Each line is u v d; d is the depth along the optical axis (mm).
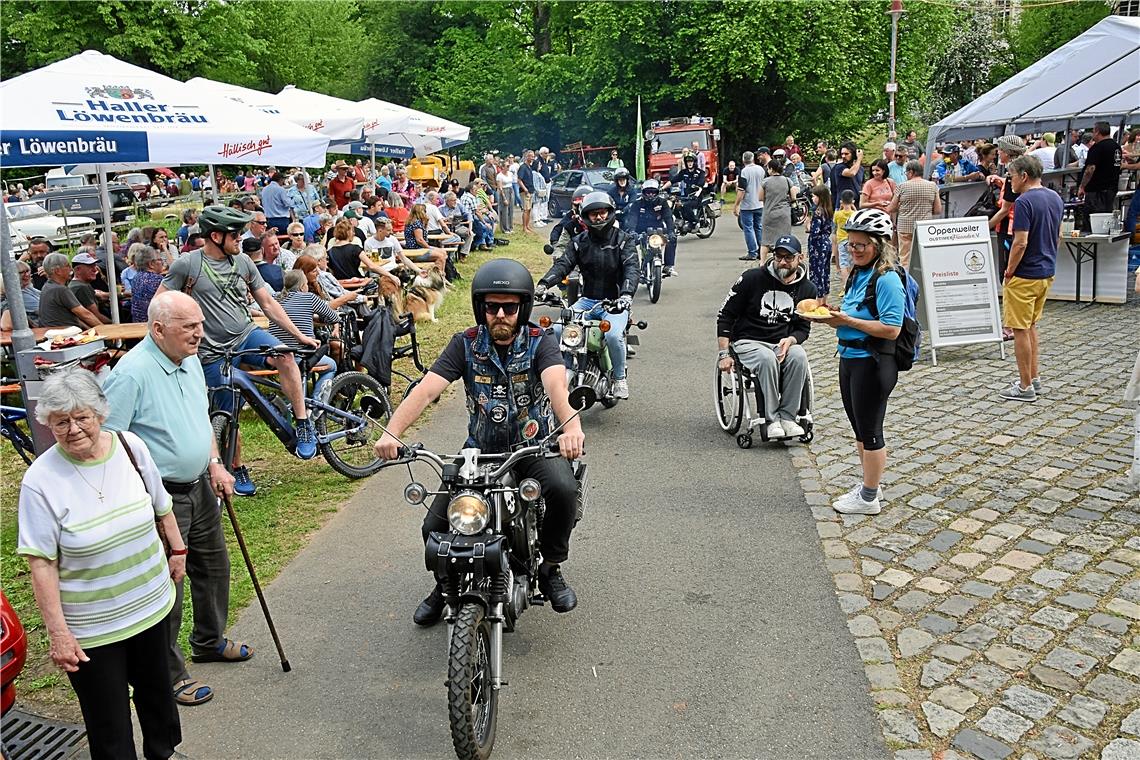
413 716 3959
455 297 14656
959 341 9336
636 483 6590
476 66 45500
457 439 7875
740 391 7230
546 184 27578
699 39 34438
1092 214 12000
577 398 5762
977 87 45875
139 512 3303
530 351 4215
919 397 8195
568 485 4238
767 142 37250
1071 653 4082
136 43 34312
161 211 23906
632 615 4711
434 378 4227
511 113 44094
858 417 5602
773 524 5738
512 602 3961
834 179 16359
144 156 7129
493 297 4062
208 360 6285
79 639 3207
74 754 3770
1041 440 6840
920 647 4246
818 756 3547
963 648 4203
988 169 14695
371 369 8164
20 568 5699
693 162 22328
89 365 6102
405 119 16266
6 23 34094
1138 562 4871
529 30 47625
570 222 8883
